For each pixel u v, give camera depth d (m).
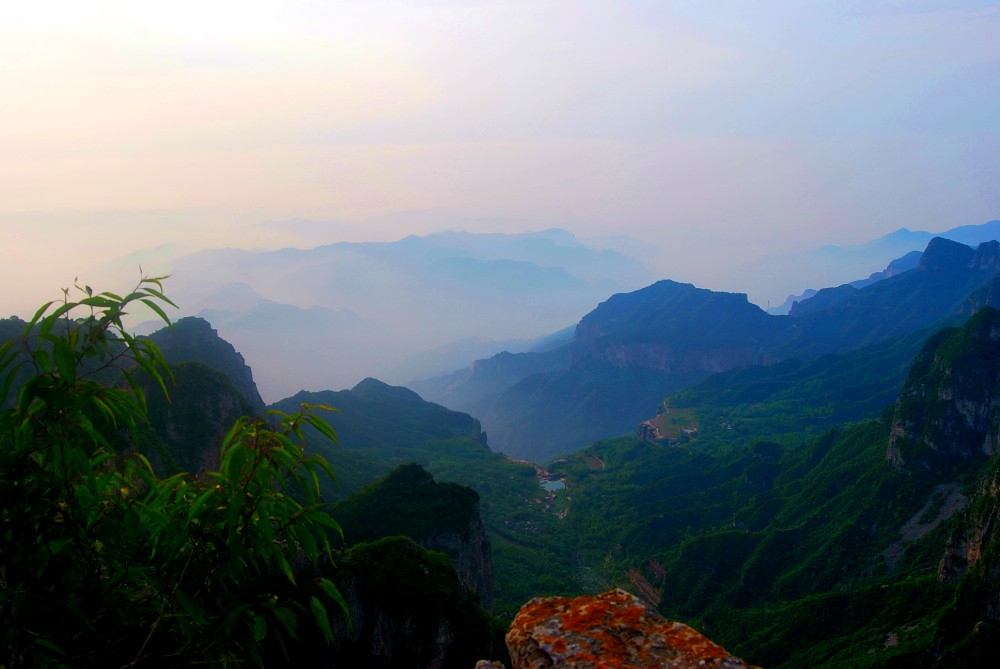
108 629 7.09
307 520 7.46
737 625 98.12
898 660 66.56
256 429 7.39
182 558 7.36
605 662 8.52
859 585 103.12
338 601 7.64
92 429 6.46
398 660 42.91
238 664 7.16
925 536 106.56
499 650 49.00
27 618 6.26
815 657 80.12
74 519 6.70
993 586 61.94
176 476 7.79
